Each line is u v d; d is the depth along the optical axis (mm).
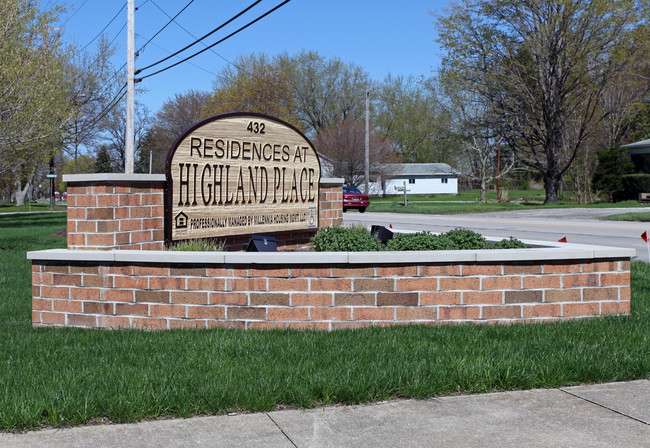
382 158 60938
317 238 9141
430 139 81438
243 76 59562
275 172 10320
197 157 8930
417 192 78500
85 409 4336
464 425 4285
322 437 4090
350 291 6676
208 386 4773
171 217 8531
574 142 40406
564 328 6598
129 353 5840
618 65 35094
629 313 7281
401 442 4004
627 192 37750
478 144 59156
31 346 6312
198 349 5891
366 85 70812
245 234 9781
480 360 5332
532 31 35969
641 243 16484
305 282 6676
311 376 5035
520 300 6887
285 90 55750
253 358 5586
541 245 8414
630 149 40844
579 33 35031
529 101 37188
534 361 5449
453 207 36219
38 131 18328
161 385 4816
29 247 18328
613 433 4129
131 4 20188
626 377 5305
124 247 7832
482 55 37812
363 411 4562
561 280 6992
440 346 5887
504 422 4336
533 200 52906
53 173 40750
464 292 6785
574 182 43656
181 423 4340
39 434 4137
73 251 7277
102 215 7559
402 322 6730
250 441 4027
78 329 7094
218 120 9250
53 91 18703
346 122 58938
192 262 6805
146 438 4070
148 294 6973
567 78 36312
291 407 4656
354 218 29047
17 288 10508
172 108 77375
